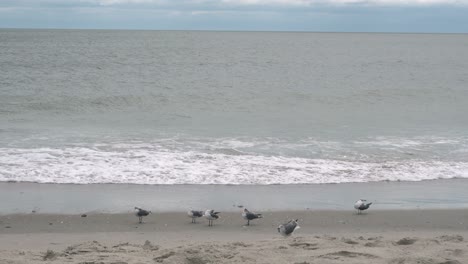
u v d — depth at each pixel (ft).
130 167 58.34
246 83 145.59
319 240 33.35
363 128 84.02
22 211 45.01
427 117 96.32
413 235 39.09
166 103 107.34
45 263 27.37
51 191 50.60
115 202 47.98
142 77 154.20
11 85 127.85
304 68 196.54
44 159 60.29
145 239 37.86
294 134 77.82
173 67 188.44
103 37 480.23
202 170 58.08
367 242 32.71
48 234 39.45
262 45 384.47
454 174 59.36
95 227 41.65
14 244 36.04
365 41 522.88
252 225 42.73
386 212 46.57
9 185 51.98
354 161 63.52
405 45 428.15
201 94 120.16
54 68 171.73
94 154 62.95
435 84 148.36
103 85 132.77
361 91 130.00
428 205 48.75
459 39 646.74
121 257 28.68
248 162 61.62
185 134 76.18
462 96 124.88
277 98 117.19
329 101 115.14
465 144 72.74
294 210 46.78
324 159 63.93
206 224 42.98
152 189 52.01
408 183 55.98
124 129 79.56
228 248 30.89
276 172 58.29
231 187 53.16
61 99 106.93
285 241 33.32
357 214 46.01
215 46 352.69
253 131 79.71
